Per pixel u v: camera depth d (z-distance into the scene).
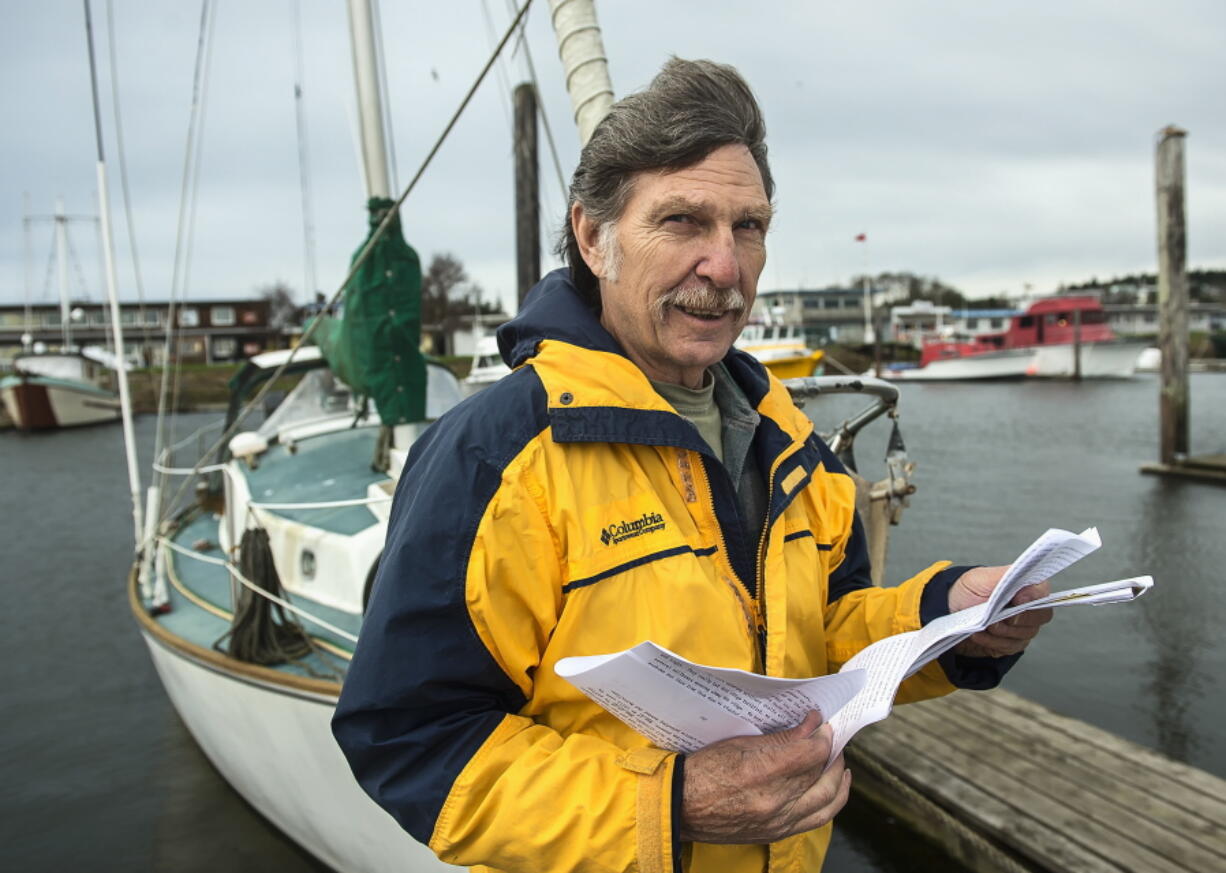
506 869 0.91
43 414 26.34
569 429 0.98
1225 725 5.07
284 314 48.75
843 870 3.79
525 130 8.35
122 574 9.27
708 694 0.87
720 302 1.03
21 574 9.32
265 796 3.59
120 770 4.86
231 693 3.34
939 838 3.69
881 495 2.41
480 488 0.96
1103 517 10.23
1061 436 18.17
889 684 0.93
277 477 4.39
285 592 3.61
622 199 1.05
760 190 1.06
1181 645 6.27
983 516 10.51
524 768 0.90
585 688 0.86
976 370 37.62
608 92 2.69
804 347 19.81
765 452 1.18
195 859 3.91
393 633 0.94
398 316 3.90
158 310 45.97
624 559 0.98
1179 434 12.91
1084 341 37.88
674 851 0.85
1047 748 3.92
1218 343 49.53
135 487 4.86
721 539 1.07
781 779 0.87
